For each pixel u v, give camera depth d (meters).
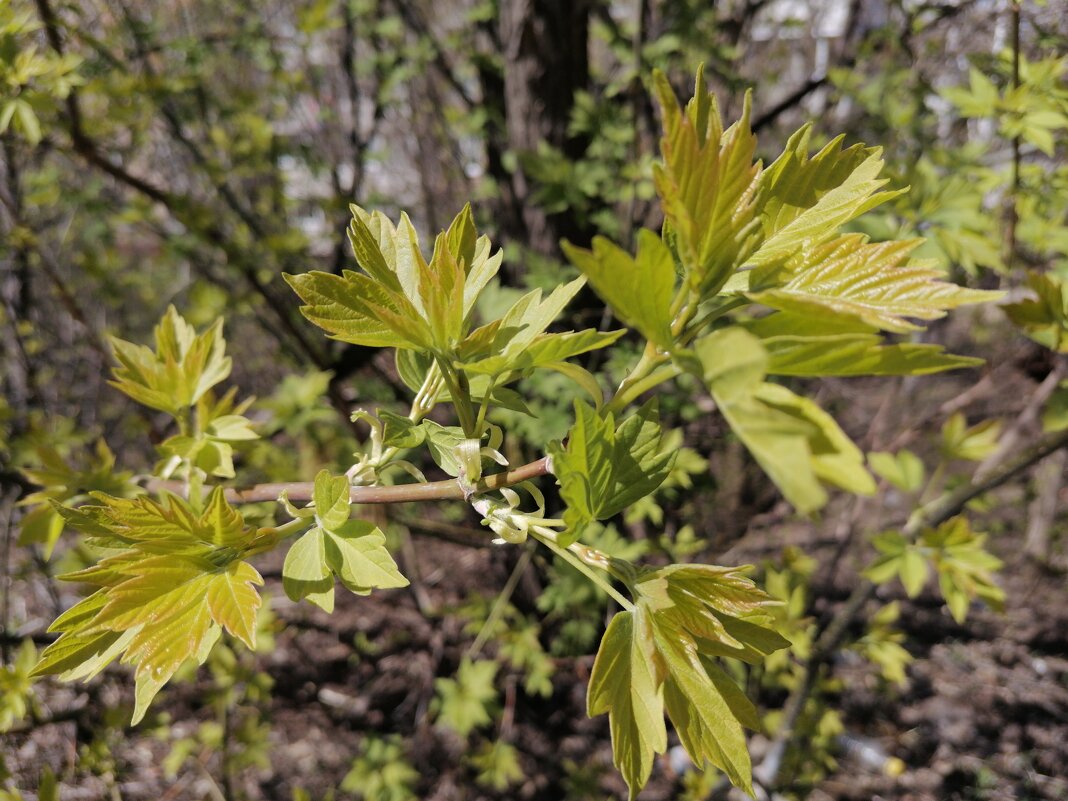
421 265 0.77
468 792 3.73
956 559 2.05
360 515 3.29
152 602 0.71
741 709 0.67
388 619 4.64
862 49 3.25
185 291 5.63
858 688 4.28
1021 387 3.89
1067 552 4.93
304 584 0.76
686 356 0.54
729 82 3.30
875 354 0.55
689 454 3.07
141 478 1.42
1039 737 3.96
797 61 5.34
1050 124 1.88
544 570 3.80
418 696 4.18
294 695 4.20
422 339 0.79
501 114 3.67
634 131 3.19
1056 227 2.07
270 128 3.84
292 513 0.81
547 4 3.12
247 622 0.71
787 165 0.70
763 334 0.59
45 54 2.05
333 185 4.33
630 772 0.64
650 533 4.12
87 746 2.52
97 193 3.61
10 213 3.30
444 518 4.88
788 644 0.70
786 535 4.95
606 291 0.54
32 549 3.03
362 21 4.21
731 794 2.82
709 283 0.64
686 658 0.67
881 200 0.67
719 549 4.39
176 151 4.36
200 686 3.68
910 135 2.87
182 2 4.58
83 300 5.01
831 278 0.64
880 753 3.86
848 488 0.47
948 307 0.59
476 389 0.87
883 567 2.10
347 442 3.71
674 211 0.59
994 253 1.92
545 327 0.79
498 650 4.20
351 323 0.79
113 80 3.11
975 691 4.25
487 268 0.88
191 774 3.45
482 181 3.91
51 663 0.70
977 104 1.99
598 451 0.69
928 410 4.95
